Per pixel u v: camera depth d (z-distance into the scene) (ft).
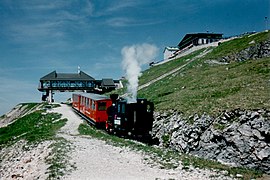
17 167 102.73
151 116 111.86
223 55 226.38
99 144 103.19
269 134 79.66
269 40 206.80
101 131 136.05
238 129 85.87
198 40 382.42
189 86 173.27
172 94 164.55
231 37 314.96
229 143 86.43
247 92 112.57
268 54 200.64
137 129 109.50
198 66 225.56
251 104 91.66
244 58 210.18
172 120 112.98
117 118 116.88
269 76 130.82
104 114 142.82
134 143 101.24
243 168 78.54
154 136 117.70
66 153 90.79
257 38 228.22
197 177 66.49
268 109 84.28
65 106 260.01
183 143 100.37
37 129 163.84
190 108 111.75
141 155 85.92
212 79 167.53
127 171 72.02
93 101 148.77
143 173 70.18
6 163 115.55
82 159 83.51
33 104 344.90
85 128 144.77
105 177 67.92
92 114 150.61
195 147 96.22
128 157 85.05
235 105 94.99
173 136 106.01
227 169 74.18
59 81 346.54
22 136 150.61
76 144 103.45
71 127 152.56
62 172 72.90
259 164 79.00
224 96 121.08
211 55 245.86
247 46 218.59
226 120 91.61
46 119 194.59
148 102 112.16
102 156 86.38
